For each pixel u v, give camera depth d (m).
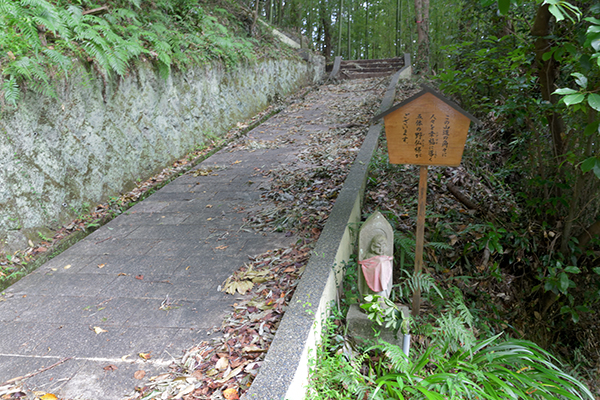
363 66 16.66
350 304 3.23
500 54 4.16
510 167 5.09
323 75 16.38
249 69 10.02
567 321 4.31
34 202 4.38
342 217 3.85
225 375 2.41
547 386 2.27
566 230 3.99
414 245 4.02
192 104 7.48
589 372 4.18
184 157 7.09
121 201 5.41
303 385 2.36
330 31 18.84
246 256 3.86
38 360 2.69
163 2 7.89
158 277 3.63
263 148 7.52
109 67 5.45
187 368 2.52
